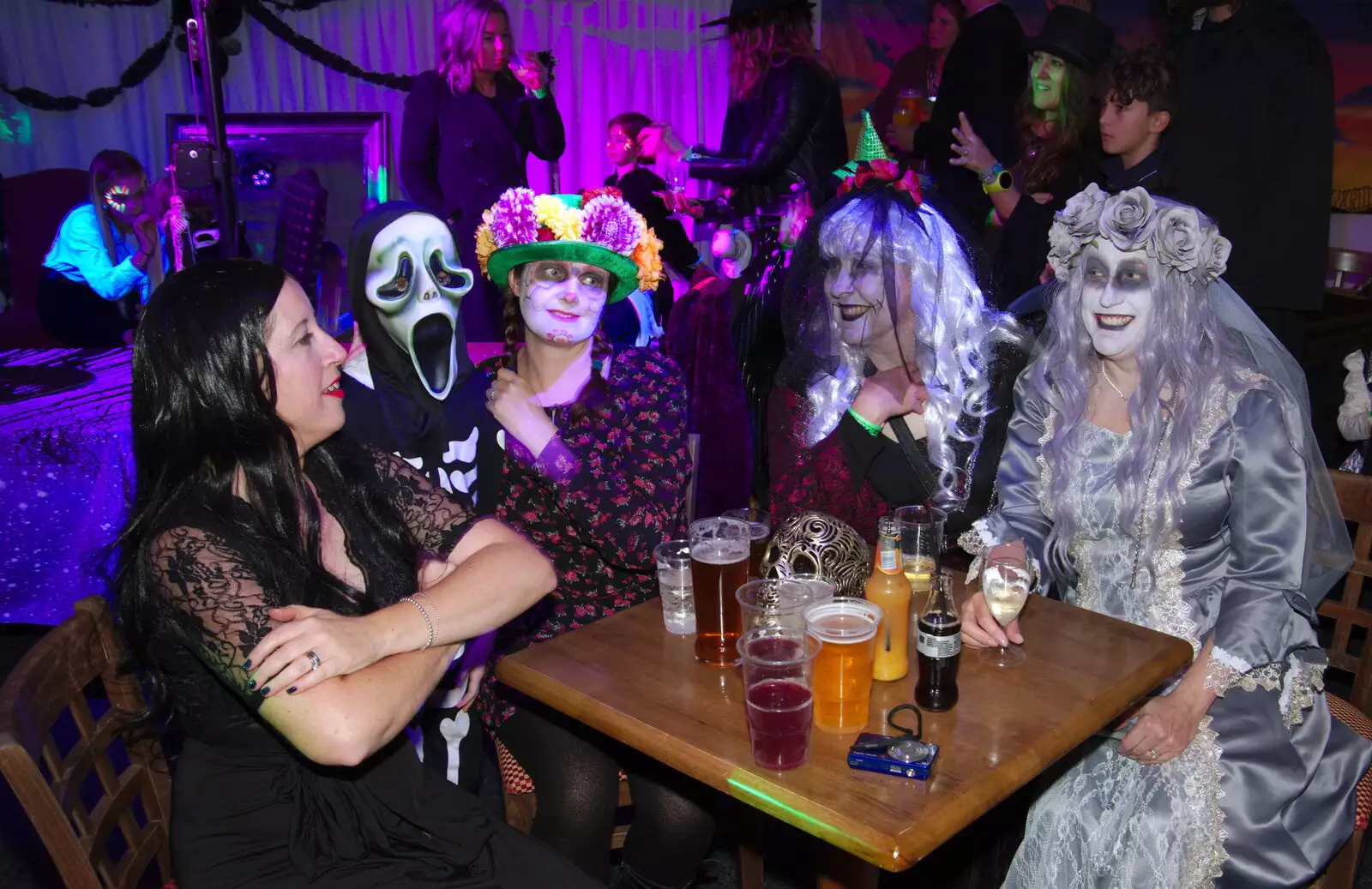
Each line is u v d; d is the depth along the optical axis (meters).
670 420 2.11
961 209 3.97
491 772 2.91
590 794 1.92
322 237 5.63
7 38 6.67
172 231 2.96
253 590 1.45
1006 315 2.25
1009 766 1.37
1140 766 1.91
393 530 1.76
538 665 1.71
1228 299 2.04
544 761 1.95
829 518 1.73
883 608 1.61
